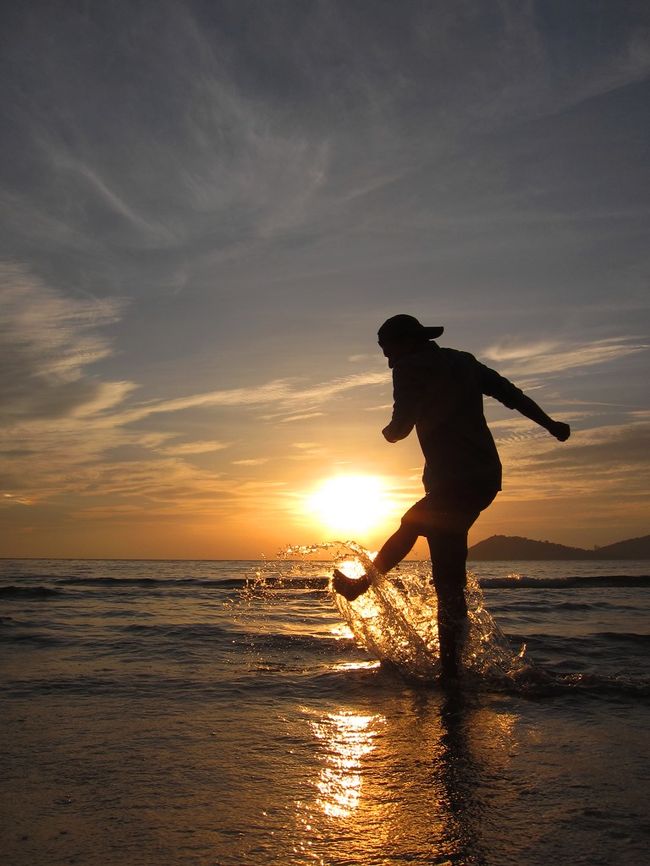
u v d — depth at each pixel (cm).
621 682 280
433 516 299
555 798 148
